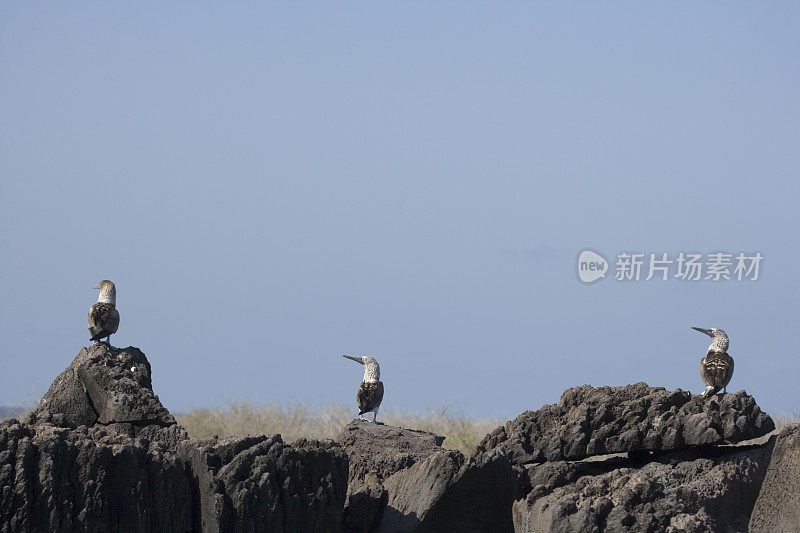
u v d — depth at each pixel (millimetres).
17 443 11984
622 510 11758
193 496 12906
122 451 12117
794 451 13656
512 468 14164
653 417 14375
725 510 13383
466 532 13711
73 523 11766
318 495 13016
